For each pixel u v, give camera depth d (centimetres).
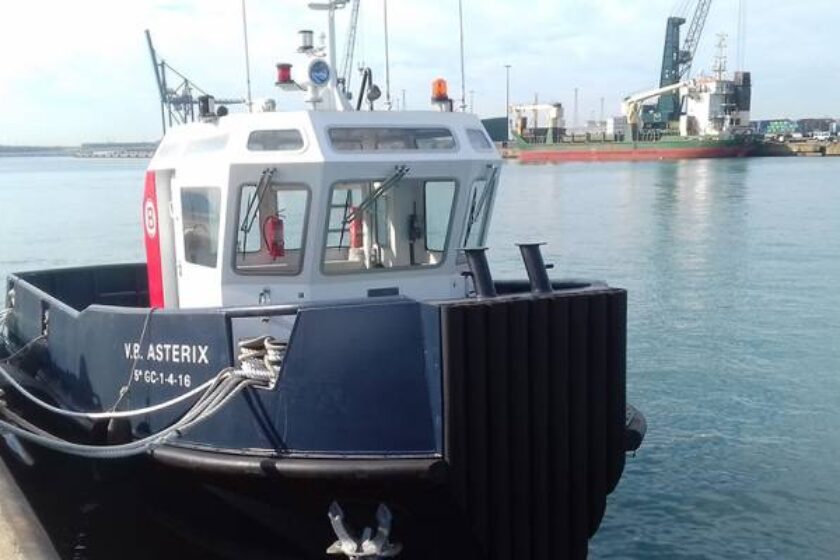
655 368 1521
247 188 602
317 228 606
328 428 526
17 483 661
